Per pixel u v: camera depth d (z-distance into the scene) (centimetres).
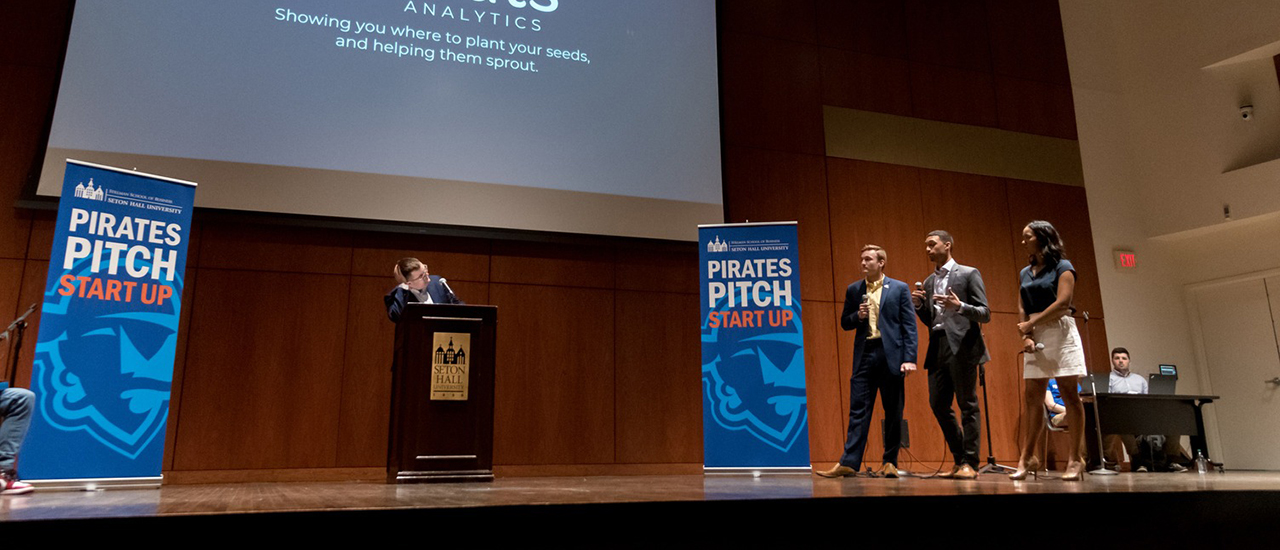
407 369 375
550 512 233
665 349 574
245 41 509
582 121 570
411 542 220
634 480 425
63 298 337
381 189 519
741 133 622
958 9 716
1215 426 725
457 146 539
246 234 504
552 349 550
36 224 474
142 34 491
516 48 566
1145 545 283
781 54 648
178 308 360
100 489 334
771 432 474
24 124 484
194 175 486
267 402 491
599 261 571
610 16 595
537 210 548
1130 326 714
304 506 229
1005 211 684
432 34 548
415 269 414
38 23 501
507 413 533
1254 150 693
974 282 388
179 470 467
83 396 336
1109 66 770
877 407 609
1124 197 743
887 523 264
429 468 369
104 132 474
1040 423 373
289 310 505
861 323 421
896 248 643
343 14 532
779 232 496
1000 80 714
